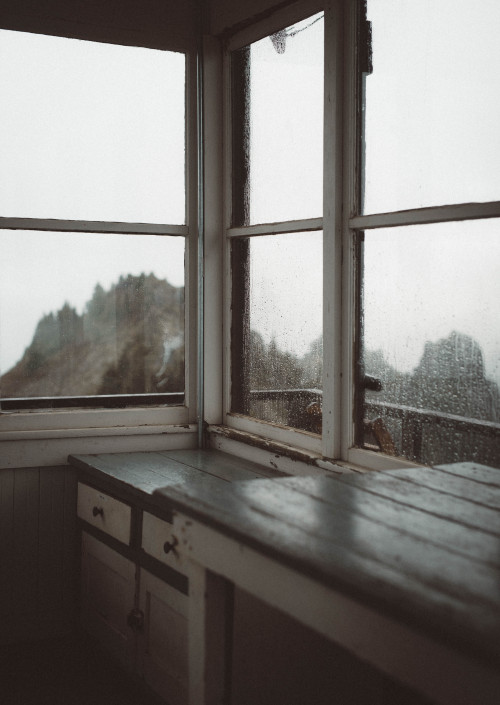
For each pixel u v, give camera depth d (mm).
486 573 1036
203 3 2990
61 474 2928
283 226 2621
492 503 1397
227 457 2877
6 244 2875
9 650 2871
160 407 3061
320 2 2416
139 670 2484
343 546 1147
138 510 2457
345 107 2311
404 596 968
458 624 896
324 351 2385
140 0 2943
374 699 1996
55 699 2537
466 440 1932
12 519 2881
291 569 1197
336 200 2324
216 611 1436
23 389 2922
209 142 2990
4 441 2850
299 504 1390
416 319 2078
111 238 2990
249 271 2896
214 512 1333
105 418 2982
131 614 2412
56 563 2951
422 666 999
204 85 2973
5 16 2805
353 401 2326
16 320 2898
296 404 2623
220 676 1442
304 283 2547
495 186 1816
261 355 2830
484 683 919
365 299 2281
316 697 1900
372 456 2223
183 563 2209
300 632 1882
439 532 1223
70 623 2984
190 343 3059
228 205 2986
